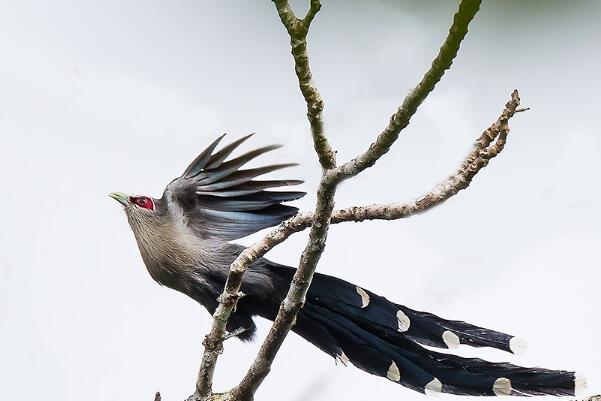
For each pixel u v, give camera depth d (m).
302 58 5.66
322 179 5.93
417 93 5.39
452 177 6.02
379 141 5.62
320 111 5.77
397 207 6.16
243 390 6.89
